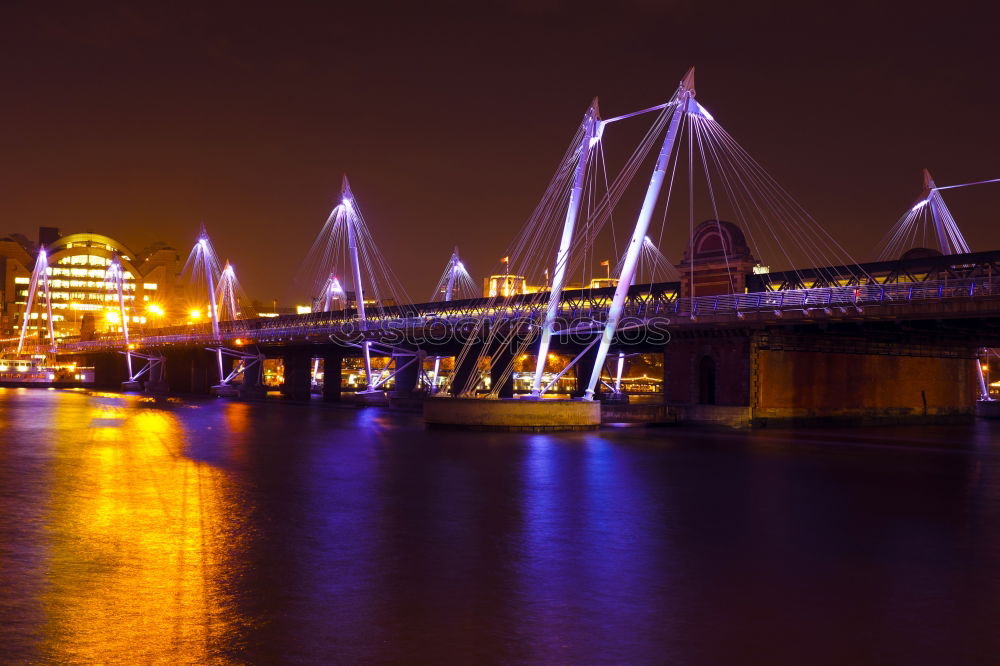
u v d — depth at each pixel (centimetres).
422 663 1220
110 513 2377
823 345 6328
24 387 16912
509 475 3344
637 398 11719
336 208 9350
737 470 3572
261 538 2053
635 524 2303
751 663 1239
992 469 3700
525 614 1457
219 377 13038
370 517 2370
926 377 7050
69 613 1426
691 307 6291
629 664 1229
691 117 5278
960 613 1486
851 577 1727
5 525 2177
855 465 3800
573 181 5434
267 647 1274
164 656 1230
